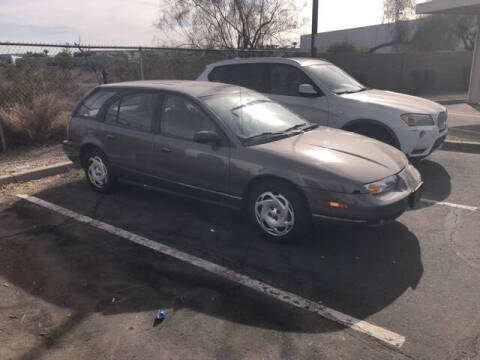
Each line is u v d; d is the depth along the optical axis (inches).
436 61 831.7
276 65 296.7
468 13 593.9
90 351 114.5
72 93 389.4
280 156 167.6
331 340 118.0
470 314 128.5
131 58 437.1
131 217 202.1
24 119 328.8
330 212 158.7
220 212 207.2
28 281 148.2
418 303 134.6
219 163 180.2
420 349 114.3
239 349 114.7
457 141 348.2
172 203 219.5
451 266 156.9
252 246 172.9
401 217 202.2
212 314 129.4
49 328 123.7
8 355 113.2
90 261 161.6
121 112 217.5
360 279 148.8
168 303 135.1
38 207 214.8
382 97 280.2
